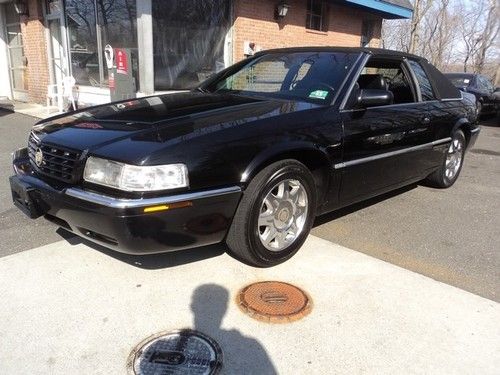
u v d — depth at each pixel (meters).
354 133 3.79
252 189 3.12
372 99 3.75
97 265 3.42
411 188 5.74
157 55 9.62
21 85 13.49
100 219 2.77
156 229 2.77
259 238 3.23
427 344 2.63
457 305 3.03
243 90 4.29
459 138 5.68
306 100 3.85
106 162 2.79
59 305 2.92
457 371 2.44
